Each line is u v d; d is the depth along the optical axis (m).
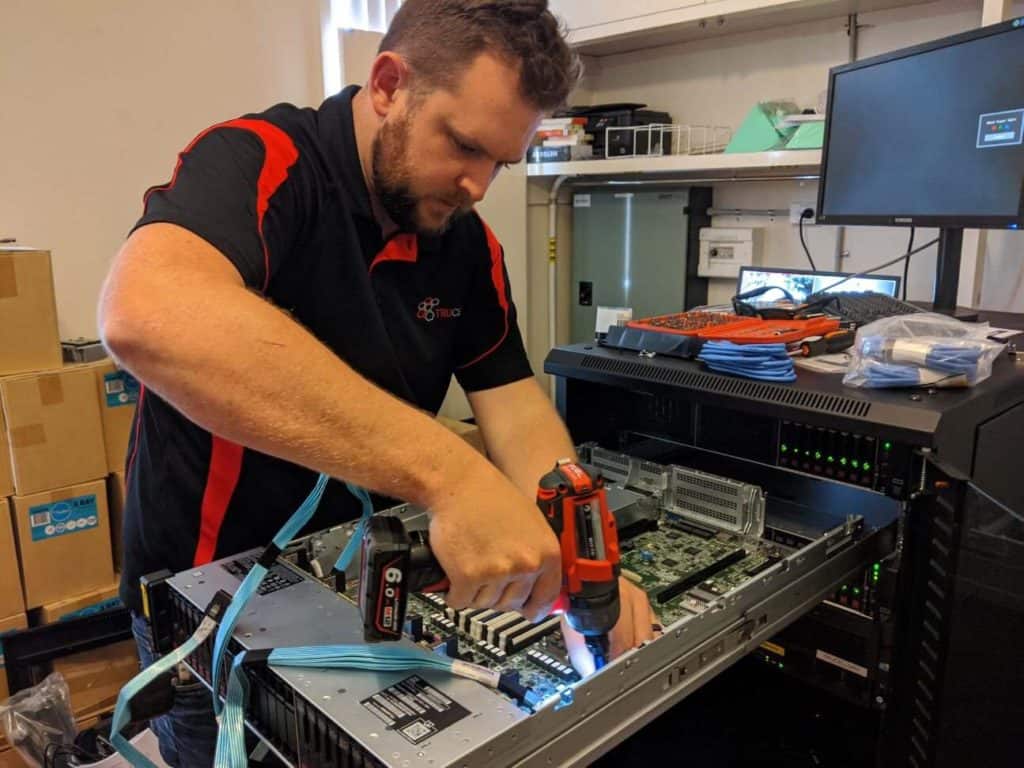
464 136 0.77
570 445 1.09
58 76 1.99
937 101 1.39
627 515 1.01
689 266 2.56
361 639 0.69
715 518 1.05
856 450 0.97
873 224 1.54
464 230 1.05
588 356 1.24
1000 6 1.66
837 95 1.60
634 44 2.58
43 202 2.02
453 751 0.54
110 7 2.04
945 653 0.88
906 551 0.91
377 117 0.86
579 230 2.84
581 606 0.67
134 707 0.78
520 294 2.81
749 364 1.04
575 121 2.55
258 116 0.89
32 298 1.75
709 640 0.75
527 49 0.73
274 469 0.96
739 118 2.45
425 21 0.77
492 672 0.64
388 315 1.00
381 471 0.58
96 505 1.87
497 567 0.60
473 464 0.61
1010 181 1.27
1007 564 0.93
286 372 0.56
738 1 2.07
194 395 0.56
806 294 1.74
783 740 1.22
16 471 1.74
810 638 1.04
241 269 0.68
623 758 1.22
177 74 2.19
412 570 0.60
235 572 0.83
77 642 1.60
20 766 1.65
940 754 0.92
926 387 0.96
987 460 0.98
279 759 0.74
